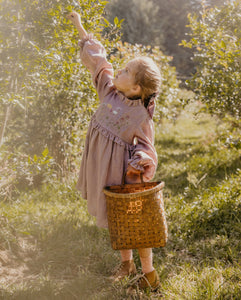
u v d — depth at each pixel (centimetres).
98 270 267
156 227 217
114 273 261
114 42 418
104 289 240
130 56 574
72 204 396
